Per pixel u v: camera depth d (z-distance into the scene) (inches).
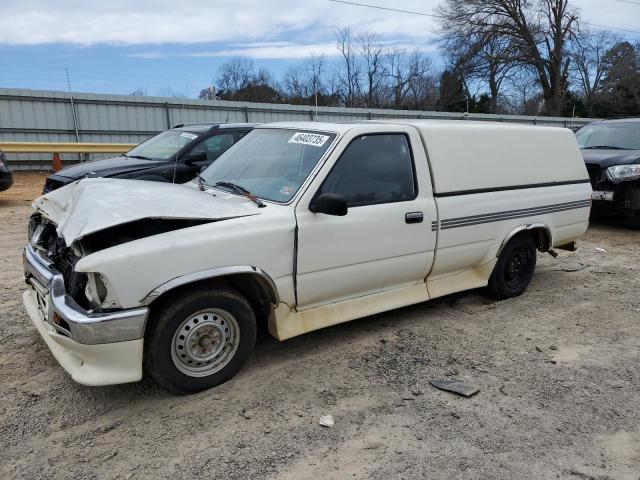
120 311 125.2
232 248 138.1
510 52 1717.5
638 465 117.6
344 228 158.9
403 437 125.8
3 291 218.5
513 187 208.8
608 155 379.2
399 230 172.2
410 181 177.8
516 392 147.3
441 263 189.0
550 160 226.2
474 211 193.6
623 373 159.8
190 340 137.7
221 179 178.4
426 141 183.5
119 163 336.8
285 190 157.9
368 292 173.6
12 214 394.9
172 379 136.6
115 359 126.9
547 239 227.5
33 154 717.3
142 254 126.2
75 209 140.6
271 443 122.4
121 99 786.2
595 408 139.9
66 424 128.6
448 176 187.3
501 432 128.3
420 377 154.6
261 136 189.8
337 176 159.9
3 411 133.1
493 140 204.8
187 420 130.9
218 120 874.8
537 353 172.6
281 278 148.9
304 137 172.4
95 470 112.7
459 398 143.6
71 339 126.0
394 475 112.4
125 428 127.4
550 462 117.6
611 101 1945.1
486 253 204.2
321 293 159.6
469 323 196.7
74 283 133.0
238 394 142.8
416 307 212.5
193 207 141.5
